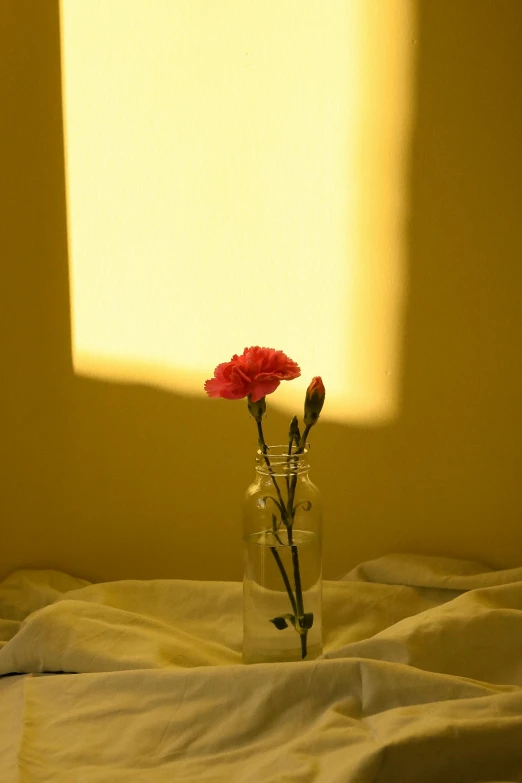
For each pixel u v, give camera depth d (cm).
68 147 131
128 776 96
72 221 132
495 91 127
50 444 135
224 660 113
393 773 94
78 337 134
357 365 132
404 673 101
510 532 133
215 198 131
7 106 130
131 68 129
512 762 96
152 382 134
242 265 132
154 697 103
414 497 134
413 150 129
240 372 105
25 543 137
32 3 129
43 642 111
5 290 133
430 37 127
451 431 132
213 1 128
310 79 129
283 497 110
